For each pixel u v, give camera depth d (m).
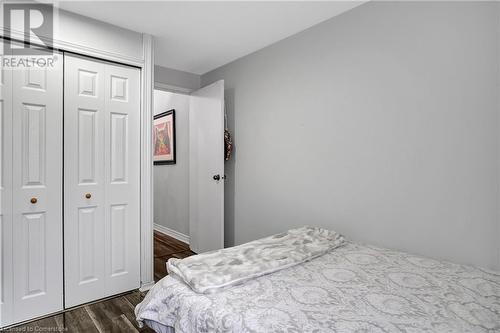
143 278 2.42
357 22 2.12
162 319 1.28
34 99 1.92
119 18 2.20
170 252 3.57
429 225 1.80
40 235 1.95
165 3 2.03
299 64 2.52
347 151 2.20
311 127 2.44
